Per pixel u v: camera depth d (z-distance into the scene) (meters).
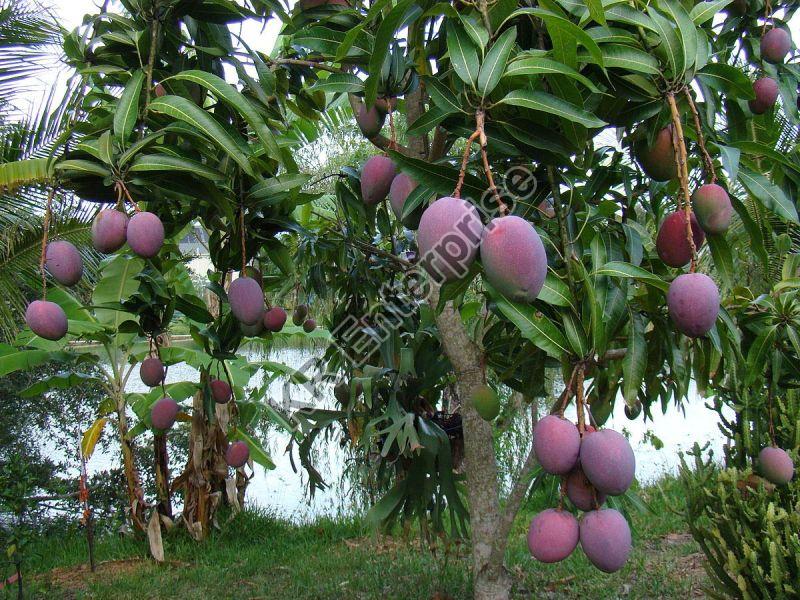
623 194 2.35
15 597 4.64
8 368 5.04
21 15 4.21
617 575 4.42
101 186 1.84
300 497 7.62
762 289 3.63
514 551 5.00
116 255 3.09
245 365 5.81
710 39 1.99
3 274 4.20
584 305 1.50
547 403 5.90
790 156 2.09
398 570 4.64
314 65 2.32
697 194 1.38
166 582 4.90
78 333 5.12
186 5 1.92
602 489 1.18
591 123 1.28
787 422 2.93
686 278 1.28
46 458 6.92
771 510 2.76
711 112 1.51
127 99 1.74
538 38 1.62
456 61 1.34
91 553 5.33
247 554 5.55
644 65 1.39
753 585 2.86
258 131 1.71
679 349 1.88
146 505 6.01
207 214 2.24
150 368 2.51
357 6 2.24
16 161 3.77
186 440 7.45
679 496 6.26
